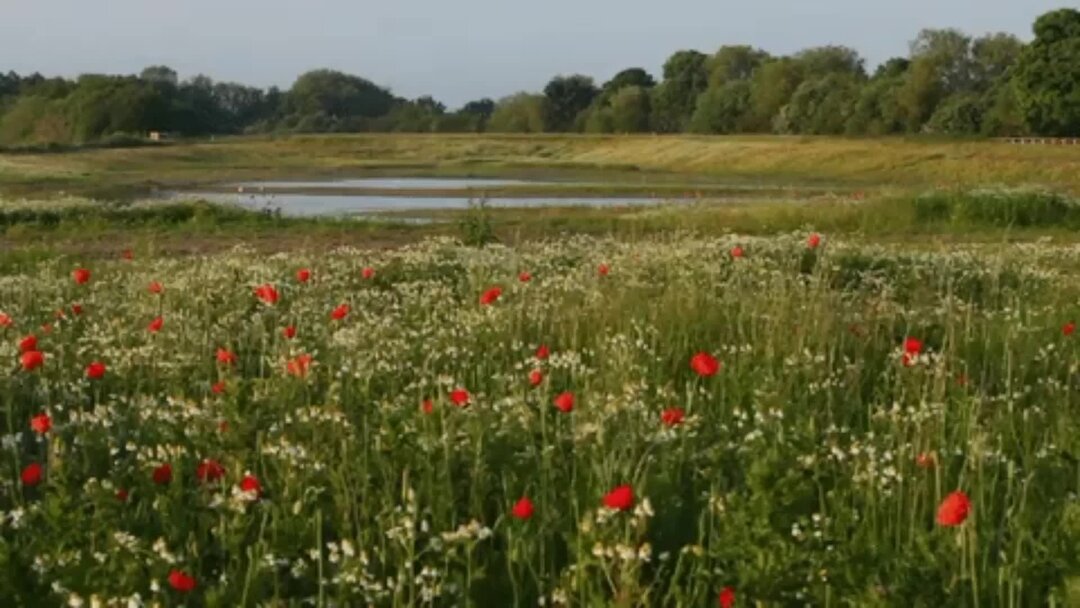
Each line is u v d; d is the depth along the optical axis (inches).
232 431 306.8
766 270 600.4
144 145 4950.8
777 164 3693.4
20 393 380.2
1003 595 236.7
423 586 233.3
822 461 294.7
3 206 1400.1
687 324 476.1
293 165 4101.9
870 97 4815.5
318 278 625.6
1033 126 4005.9
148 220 1384.1
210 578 252.5
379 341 427.2
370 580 235.9
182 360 409.1
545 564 259.6
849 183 2984.7
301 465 288.4
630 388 326.3
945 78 5157.5
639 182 3016.7
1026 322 498.3
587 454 299.0
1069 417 343.0
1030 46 3998.5
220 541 255.4
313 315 510.6
